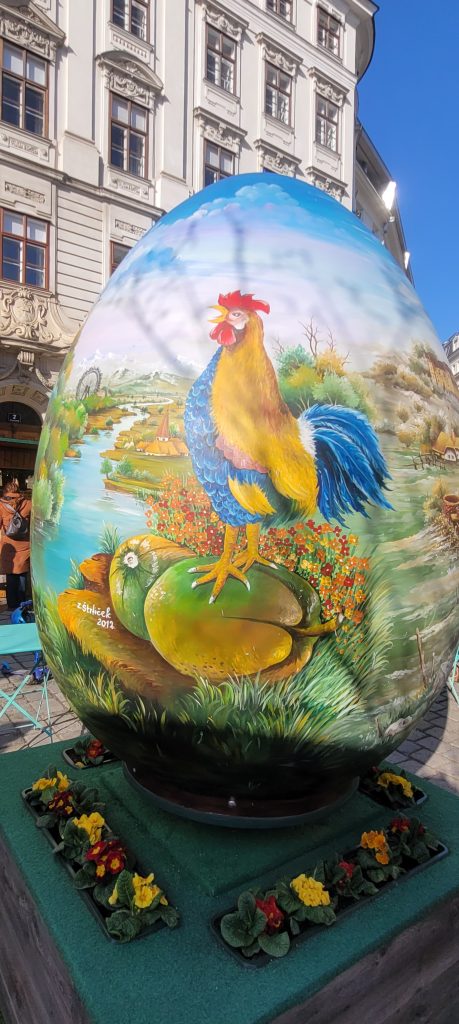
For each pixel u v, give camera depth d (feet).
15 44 41.96
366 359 6.31
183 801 7.52
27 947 7.01
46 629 7.11
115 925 5.90
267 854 7.07
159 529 6.05
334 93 62.34
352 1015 5.95
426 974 6.70
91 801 8.10
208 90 51.85
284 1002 5.27
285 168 58.03
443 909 6.75
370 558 6.06
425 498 6.45
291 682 6.06
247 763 6.52
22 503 29.89
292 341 6.08
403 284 7.38
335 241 6.91
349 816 8.04
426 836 7.52
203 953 5.79
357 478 6.02
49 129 43.60
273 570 5.85
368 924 6.18
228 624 5.90
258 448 5.81
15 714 17.90
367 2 63.41
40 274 43.78
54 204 43.68
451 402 7.16
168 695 6.23
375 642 6.24
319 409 5.98
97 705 6.79
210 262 6.53
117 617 6.31
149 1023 5.06
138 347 6.45
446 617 6.82
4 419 42.65
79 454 6.56
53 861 7.16
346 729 6.44
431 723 18.38
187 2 50.60
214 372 6.02
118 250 46.70
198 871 6.72
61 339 42.55
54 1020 6.24
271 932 5.90
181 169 49.98
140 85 47.50
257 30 55.21
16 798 8.63
